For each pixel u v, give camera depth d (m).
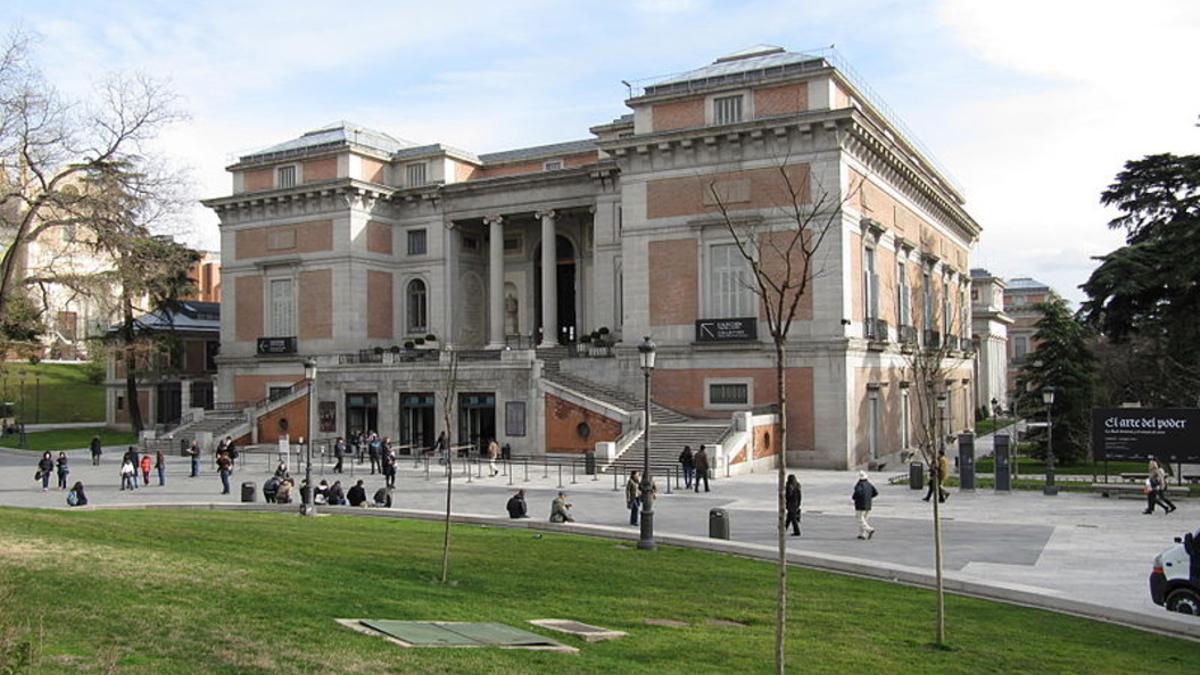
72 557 16.58
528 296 65.44
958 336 73.69
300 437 58.84
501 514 30.02
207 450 57.31
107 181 37.56
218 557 17.97
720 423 45.72
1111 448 36.09
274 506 31.58
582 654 12.03
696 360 49.16
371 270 64.06
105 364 83.44
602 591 17.20
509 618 14.32
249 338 66.56
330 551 19.98
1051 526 27.08
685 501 33.38
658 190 50.38
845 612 16.20
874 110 52.94
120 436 73.56
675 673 11.48
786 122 46.47
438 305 64.19
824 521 28.23
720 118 49.25
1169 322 46.28
